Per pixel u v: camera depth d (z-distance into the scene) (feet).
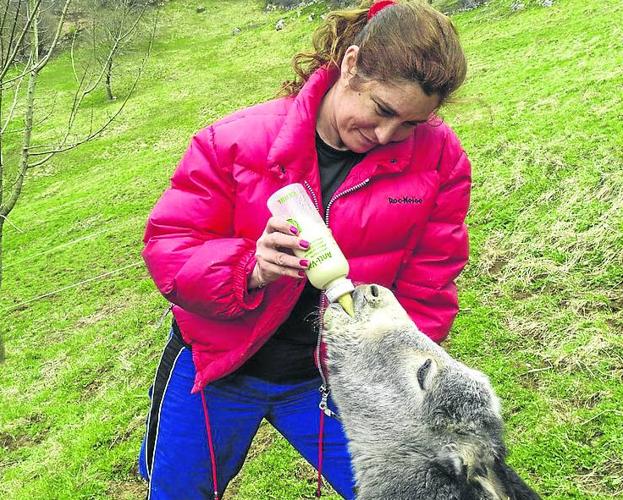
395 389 8.88
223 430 10.01
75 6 72.49
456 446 8.27
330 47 8.96
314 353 9.85
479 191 28.40
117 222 54.80
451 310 10.52
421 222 9.40
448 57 7.48
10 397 30.63
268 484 17.34
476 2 75.25
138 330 32.55
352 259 9.36
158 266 8.79
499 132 33.99
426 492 8.07
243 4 136.98
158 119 86.84
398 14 7.62
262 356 9.71
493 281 22.35
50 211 64.08
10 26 30.71
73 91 102.17
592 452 14.65
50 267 48.03
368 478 8.93
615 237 21.21
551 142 29.89
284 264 7.98
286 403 10.12
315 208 8.41
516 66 46.91
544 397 16.66
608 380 16.46
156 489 10.24
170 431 9.98
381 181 9.01
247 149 8.69
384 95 7.64
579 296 19.85
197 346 9.35
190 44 119.96
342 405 9.37
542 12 62.44
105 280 42.29
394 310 9.30
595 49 42.68
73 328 36.55
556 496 13.96
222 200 8.91
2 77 27.40
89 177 74.18
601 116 30.63
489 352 18.99
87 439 23.72
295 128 8.45
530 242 23.35
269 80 89.66
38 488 21.80
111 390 27.58
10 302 43.86
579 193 24.49
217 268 8.39
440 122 9.48
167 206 8.95
